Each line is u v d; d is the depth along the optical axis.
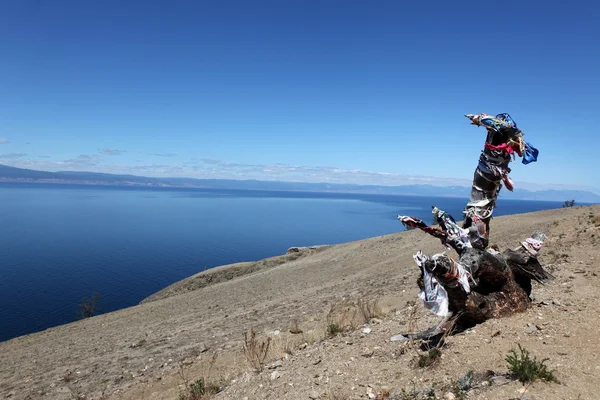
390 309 10.95
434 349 5.11
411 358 5.34
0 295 65.75
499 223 30.19
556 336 5.08
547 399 3.76
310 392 5.11
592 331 5.12
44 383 12.49
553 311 5.88
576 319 5.52
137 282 77.50
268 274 34.06
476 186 5.58
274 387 5.61
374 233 180.50
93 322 27.56
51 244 127.25
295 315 14.89
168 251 117.44
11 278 79.00
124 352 15.00
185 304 27.53
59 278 79.94
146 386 9.33
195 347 13.00
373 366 5.44
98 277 81.38
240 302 23.67
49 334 25.56
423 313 8.12
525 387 3.99
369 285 18.42
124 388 9.92
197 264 98.25
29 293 67.38
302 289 23.75
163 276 83.69
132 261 100.62
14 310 57.28
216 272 46.81
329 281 24.78
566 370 4.24
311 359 6.41
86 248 120.31
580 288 7.62
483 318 5.69
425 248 27.00
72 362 15.08
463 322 5.76
